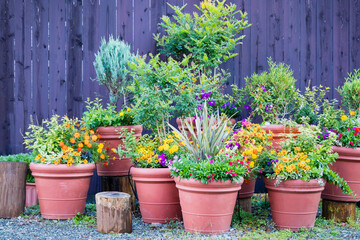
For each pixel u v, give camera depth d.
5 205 5.00
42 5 6.18
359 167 5.00
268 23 6.66
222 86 6.32
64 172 4.88
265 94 5.95
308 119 5.47
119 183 5.61
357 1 6.98
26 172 5.16
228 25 6.14
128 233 4.50
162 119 5.38
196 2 6.49
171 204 4.88
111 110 5.59
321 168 4.60
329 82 6.88
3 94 6.11
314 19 6.82
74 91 6.22
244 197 5.36
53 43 6.20
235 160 4.47
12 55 6.12
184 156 4.93
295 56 6.75
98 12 6.27
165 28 6.40
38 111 6.17
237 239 4.18
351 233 4.53
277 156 4.79
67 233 4.43
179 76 5.29
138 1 6.36
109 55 5.80
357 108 5.85
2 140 6.11
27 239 4.17
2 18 6.10
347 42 6.96
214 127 4.66
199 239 4.16
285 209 4.59
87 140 5.12
